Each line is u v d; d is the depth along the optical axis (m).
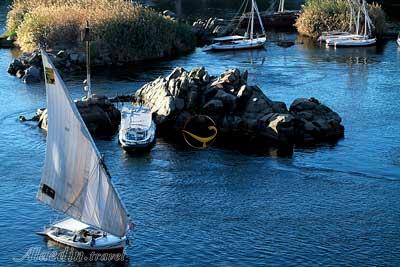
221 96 100.69
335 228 69.81
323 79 131.50
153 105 105.38
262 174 84.12
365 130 100.81
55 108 64.94
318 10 179.25
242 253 64.81
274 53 158.00
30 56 139.25
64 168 66.00
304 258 63.97
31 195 77.25
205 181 81.88
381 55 154.88
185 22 180.25
